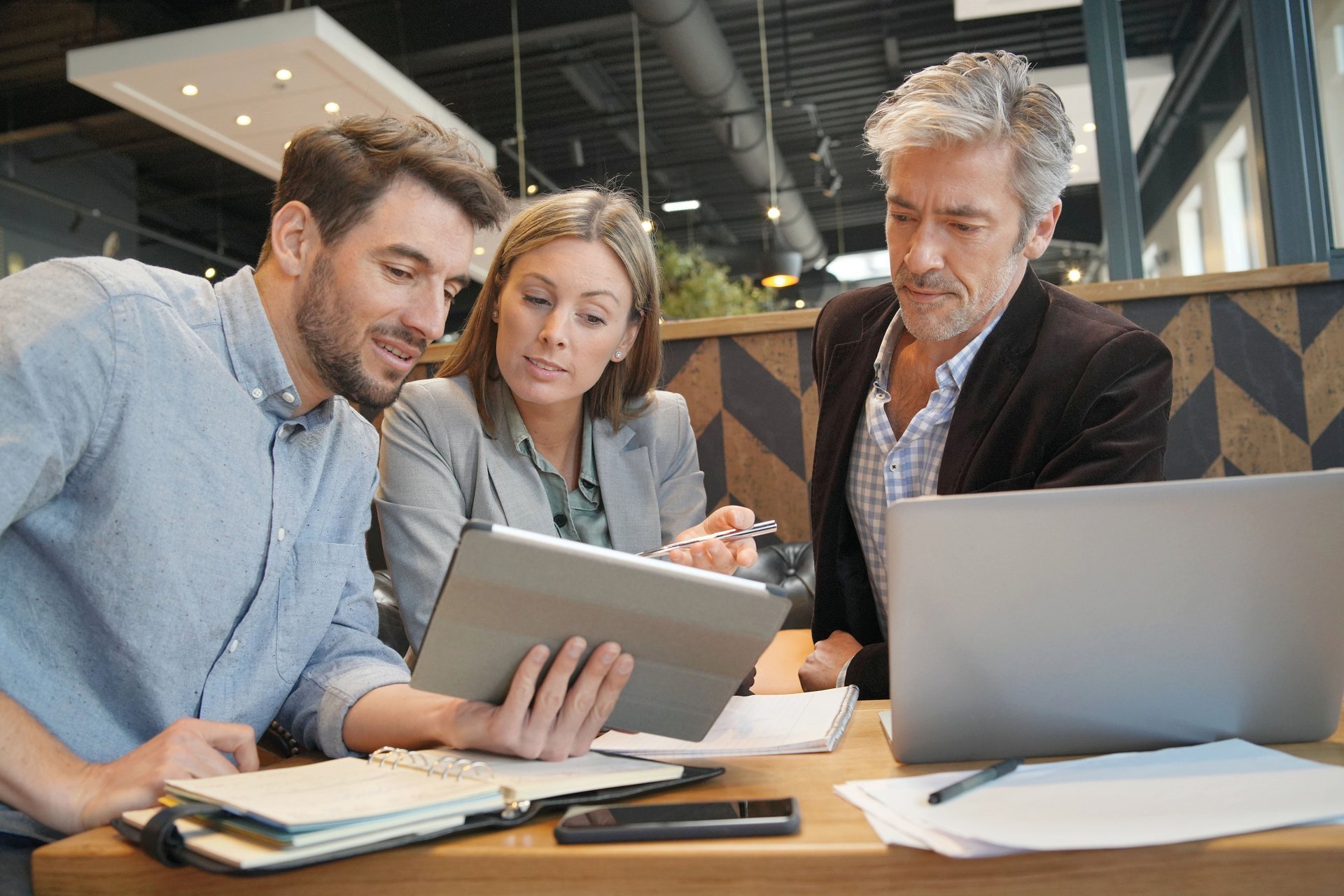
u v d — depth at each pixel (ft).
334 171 3.21
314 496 3.61
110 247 26.66
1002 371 4.30
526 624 2.43
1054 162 3.91
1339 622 2.45
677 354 7.96
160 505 3.10
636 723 2.66
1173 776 2.29
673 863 1.97
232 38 15.92
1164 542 2.33
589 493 5.16
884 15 20.90
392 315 3.28
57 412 2.89
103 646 3.12
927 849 1.93
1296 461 7.18
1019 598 2.37
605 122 23.34
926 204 3.93
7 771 2.55
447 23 23.02
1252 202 9.99
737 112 22.39
